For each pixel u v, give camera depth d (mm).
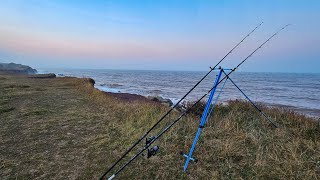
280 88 44031
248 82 64688
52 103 10789
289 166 3621
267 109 7215
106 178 3541
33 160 4234
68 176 3631
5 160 4188
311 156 3975
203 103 7633
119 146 4934
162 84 49938
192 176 3570
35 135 5750
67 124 6832
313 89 42625
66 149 4793
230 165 3850
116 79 71750
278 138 4949
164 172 3678
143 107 8469
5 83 21094
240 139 4934
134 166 3936
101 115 8070
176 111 7848
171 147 4668
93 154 4516
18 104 10219
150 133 5516
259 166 3752
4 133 5891
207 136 5203
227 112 7180
